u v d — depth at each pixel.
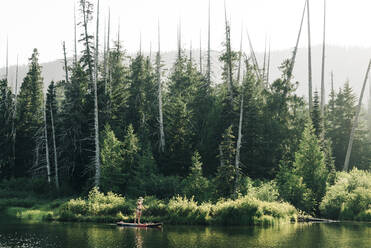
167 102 60.00
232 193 38.03
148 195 39.69
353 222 33.47
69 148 49.66
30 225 28.70
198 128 53.94
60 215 32.81
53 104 55.03
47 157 50.31
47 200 45.59
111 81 58.03
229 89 50.62
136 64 61.59
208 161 49.25
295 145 49.38
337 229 27.42
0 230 25.67
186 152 46.56
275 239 22.11
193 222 30.14
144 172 42.81
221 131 48.69
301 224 31.20
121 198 34.84
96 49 46.53
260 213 30.86
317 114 52.47
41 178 50.94
